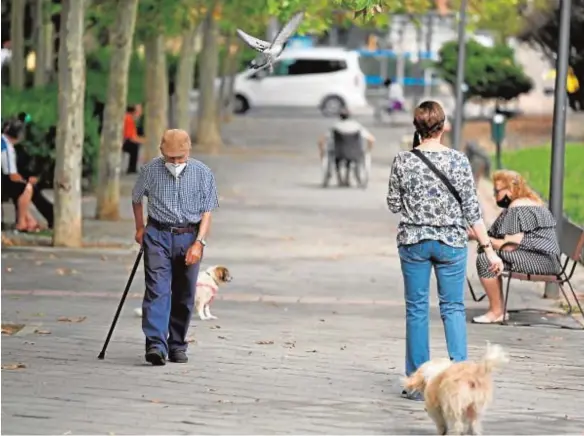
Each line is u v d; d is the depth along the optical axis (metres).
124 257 19.66
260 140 49.19
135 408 10.27
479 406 8.89
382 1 13.62
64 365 11.88
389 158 42.34
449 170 10.59
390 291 16.98
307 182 34.06
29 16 38.91
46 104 27.77
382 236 23.23
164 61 33.66
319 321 14.53
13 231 22.12
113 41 24.09
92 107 32.00
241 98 66.88
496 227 14.71
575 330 14.24
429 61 53.25
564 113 16.81
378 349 12.91
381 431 9.70
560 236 16.89
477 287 17.41
